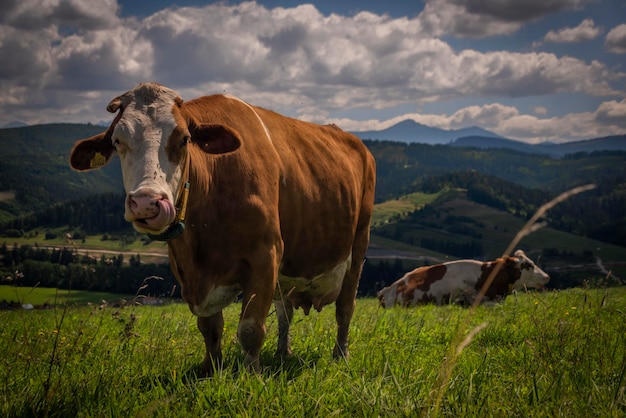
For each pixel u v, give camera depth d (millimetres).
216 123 4848
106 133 4703
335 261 6598
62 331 6766
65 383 4145
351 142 7652
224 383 4055
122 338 6082
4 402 3777
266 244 5133
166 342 5930
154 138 4375
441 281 15984
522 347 5758
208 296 5094
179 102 4754
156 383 4457
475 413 3545
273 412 3650
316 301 6680
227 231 5027
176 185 4438
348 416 3629
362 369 4801
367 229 7516
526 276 15430
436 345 6652
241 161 5207
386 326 7684
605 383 4141
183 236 4953
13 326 7340
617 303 9688
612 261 165125
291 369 5203
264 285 5082
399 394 3939
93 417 3570
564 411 3574
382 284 17422
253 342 4969
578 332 6074
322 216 6238
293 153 6047
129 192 4129
